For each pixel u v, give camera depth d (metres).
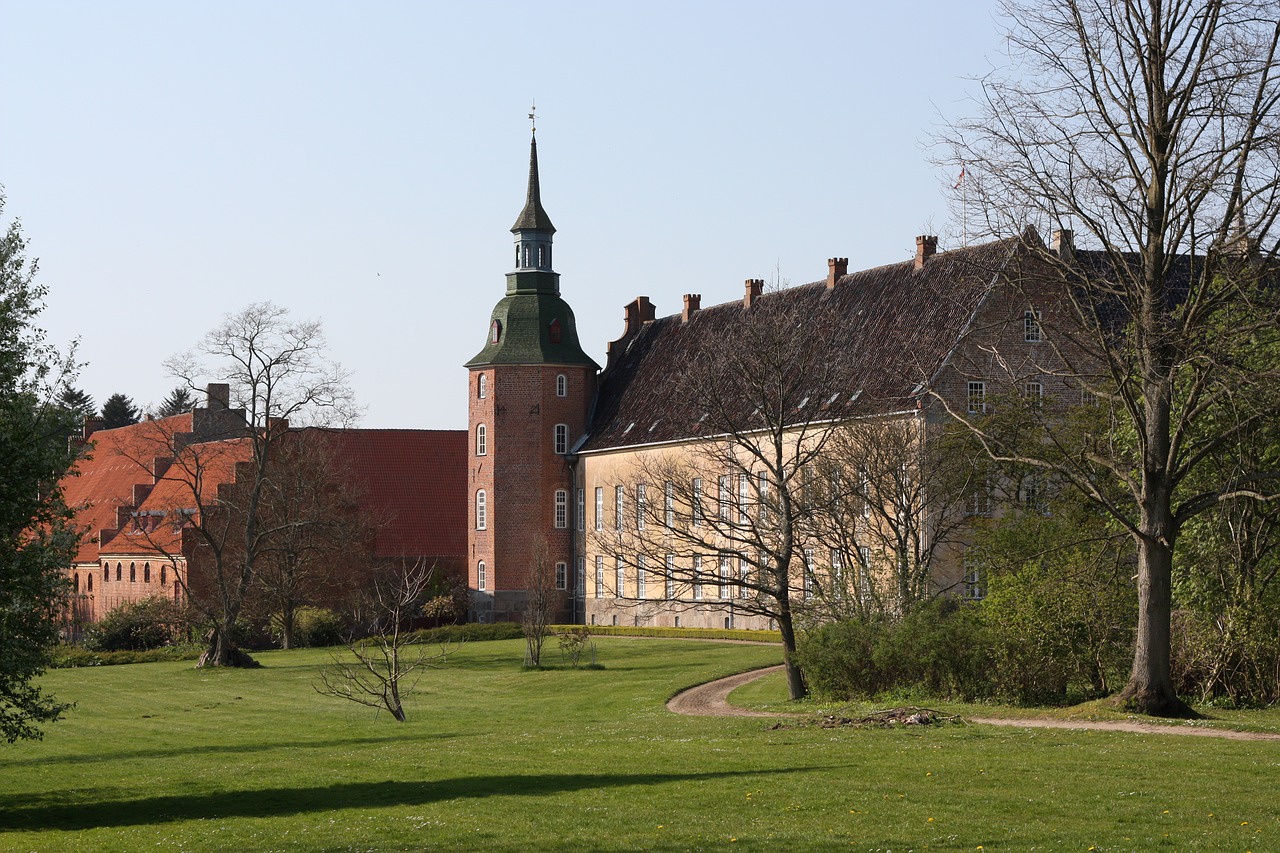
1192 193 33.88
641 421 88.81
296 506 84.19
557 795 26.06
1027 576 43.31
